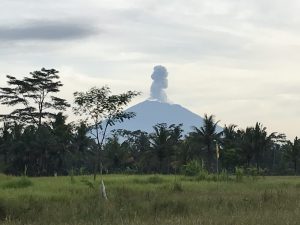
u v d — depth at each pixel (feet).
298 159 330.95
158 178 125.59
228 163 280.10
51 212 43.16
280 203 49.14
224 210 43.04
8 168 280.51
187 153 270.87
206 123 276.21
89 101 140.56
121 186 91.81
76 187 89.35
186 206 46.24
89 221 37.70
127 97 141.38
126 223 35.42
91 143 290.35
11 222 38.04
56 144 278.87
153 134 304.30
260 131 286.05
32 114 307.78
